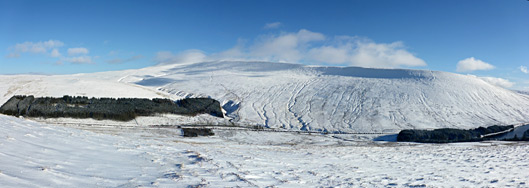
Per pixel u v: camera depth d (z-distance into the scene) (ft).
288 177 36.68
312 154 69.36
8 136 36.11
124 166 33.35
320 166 49.65
